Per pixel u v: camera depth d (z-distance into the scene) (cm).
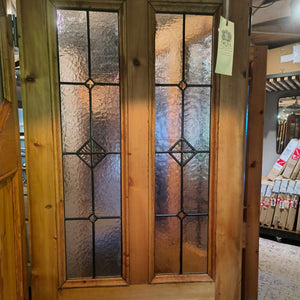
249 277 141
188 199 113
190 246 115
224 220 112
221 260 114
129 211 108
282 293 169
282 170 252
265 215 247
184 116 109
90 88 104
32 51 98
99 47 103
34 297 108
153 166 108
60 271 108
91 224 110
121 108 105
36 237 105
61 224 107
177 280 113
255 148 133
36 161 102
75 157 107
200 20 105
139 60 102
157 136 109
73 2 97
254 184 135
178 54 106
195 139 111
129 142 105
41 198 104
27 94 99
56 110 102
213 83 107
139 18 100
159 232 113
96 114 105
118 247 112
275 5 160
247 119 133
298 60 213
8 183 90
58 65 101
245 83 107
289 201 234
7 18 92
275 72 225
